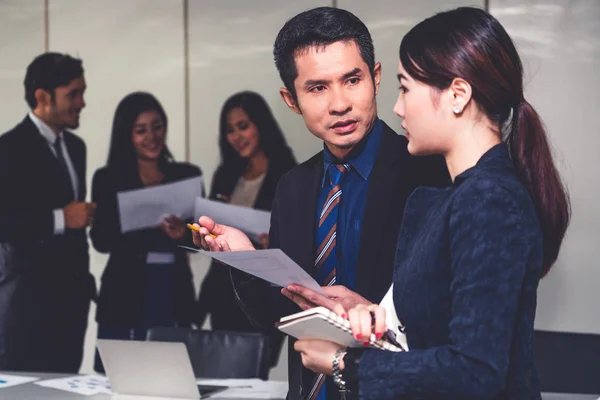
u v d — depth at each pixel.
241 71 4.55
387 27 4.34
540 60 4.17
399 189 1.80
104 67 4.74
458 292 1.15
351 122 1.75
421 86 1.27
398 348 1.31
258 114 4.50
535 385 1.22
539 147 1.25
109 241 4.53
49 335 4.47
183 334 2.84
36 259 4.48
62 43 4.80
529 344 1.19
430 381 1.15
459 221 1.18
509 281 1.13
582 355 2.56
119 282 4.48
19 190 4.50
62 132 4.64
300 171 1.92
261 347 2.76
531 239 1.16
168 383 2.24
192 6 4.62
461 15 1.26
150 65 4.68
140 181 4.60
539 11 4.16
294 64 1.76
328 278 1.83
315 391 1.75
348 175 1.86
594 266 4.11
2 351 4.40
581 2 4.12
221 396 2.29
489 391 1.12
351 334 1.26
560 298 4.16
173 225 4.36
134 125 4.62
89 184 4.67
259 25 4.53
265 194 4.47
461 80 1.23
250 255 1.39
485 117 1.26
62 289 4.50
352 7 4.39
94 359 4.55
